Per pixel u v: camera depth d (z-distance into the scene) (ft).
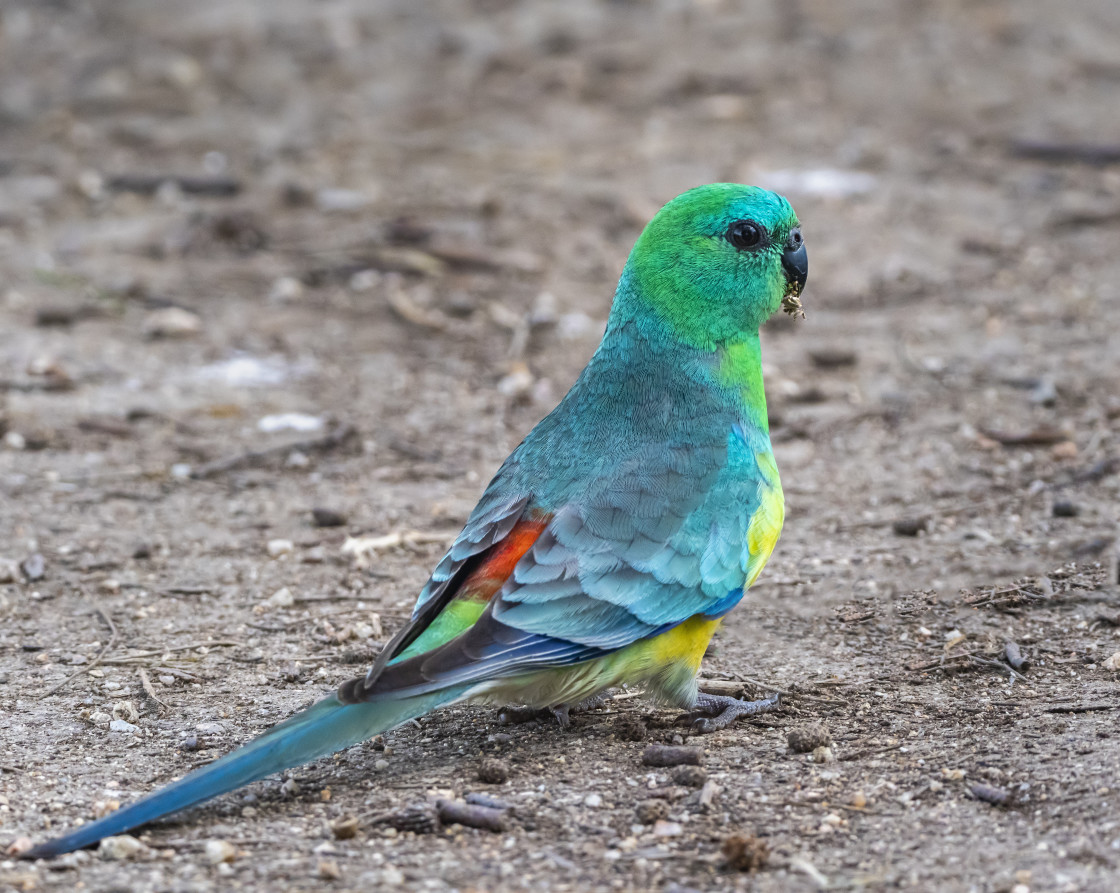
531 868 22.91
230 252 61.93
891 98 81.30
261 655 31.96
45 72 87.15
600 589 26.04
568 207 65.98
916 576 35.06
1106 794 24.29
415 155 73.97
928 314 54.60
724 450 28.50
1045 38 91.50
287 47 92.84
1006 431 43.96
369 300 57.06
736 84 84.07
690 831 24.00
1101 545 35.58
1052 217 63.57
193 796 23.08
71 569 36.29
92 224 65.05
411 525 39.14
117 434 45.21
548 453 28.45
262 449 44.24
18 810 25.12
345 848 23.59
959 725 27.73
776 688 29.84
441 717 29.22
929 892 21.99
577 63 88.84
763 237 29.48
